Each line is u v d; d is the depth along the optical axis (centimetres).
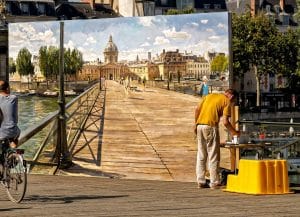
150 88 2098
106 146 2162
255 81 12281
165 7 14350
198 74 2030
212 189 1878
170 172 2086
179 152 2073
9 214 1461
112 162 2158
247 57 10512
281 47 10525
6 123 1638
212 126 1867
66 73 2228
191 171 2061
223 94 1877
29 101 2300
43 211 1499
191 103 2045
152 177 2103
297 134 4878
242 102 11794
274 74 11394
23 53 2314
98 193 1795
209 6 14712
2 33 6581
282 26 14188
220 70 1997
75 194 1775
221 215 1445
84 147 2200
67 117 2228
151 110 2100
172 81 2066
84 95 2197
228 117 1870
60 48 2241
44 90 2270
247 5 13288
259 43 10488
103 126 2164
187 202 1638
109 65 2159
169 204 1605
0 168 1641
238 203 1620
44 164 2206
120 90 2142
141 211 1501
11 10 12744
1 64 5512
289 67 10575
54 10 13225
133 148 2131
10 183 1625
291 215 1445
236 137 1900
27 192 1809
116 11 14162
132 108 2128
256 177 1772
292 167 2119
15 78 2327
